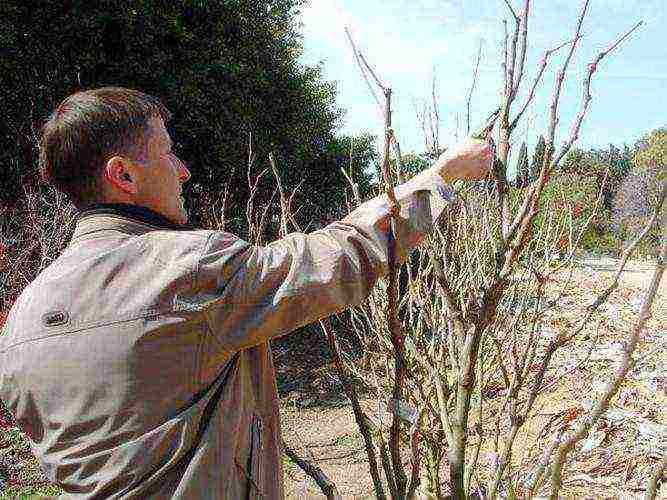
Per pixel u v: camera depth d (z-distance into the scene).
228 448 1.05
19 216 6.43
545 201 2.25
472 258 1.87
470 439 3.30
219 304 1.00
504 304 1.96
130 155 1.11
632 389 4.59
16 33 7.39
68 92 7.79
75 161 1.10
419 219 1.06
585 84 1.07
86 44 7.89
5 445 4.40
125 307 1.00
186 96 8.26
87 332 1.00
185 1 8.47
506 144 1.18
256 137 9.14
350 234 1.04
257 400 1.18
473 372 1.16
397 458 1.22
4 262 5.55
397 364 1.13
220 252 1.02
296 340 8.20
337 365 1.46
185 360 1.00
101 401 0.99
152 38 8.06
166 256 1.02
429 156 1.68
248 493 1.10
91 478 1.01
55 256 5.71
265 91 9.95
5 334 1.09
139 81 8.16
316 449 4.92
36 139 6.73
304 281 1.00
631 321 6.22
